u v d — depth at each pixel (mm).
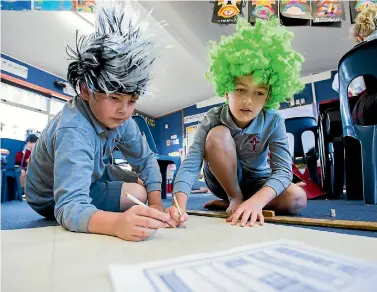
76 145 666
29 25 2848
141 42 703
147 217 539
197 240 534
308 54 3316
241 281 284
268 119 979
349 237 538
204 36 2926
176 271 319
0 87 3381
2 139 2496
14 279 328
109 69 643
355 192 1703
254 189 1148
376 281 279
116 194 873
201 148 999
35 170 901
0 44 3209
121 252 450
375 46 1178
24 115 3670
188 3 2391
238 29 1023
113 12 731
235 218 740
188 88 4559
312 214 957
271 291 258
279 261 351
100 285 304
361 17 1730
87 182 668
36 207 984
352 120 1336
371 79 1304
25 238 576
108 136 813
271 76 891
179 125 5668
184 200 807
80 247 488
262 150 1047
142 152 984
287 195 942
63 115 724
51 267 374
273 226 694
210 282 284
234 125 971
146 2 2332
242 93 881
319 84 3758
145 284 282
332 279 287
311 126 2434
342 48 3205
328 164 1965
